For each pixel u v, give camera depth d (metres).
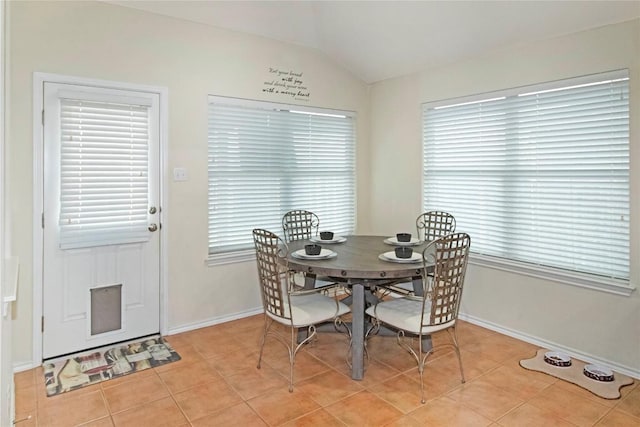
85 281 3.02
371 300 3.10
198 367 2.84
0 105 1.32
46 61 2.79
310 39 4.03
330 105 4.33
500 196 3.44
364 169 4.66
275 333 3.45
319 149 4.34
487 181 3.53
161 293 3.36
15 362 2.78
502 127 3.39
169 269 3.39
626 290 2.69
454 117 3.78
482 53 3.45
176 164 3.37
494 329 3.48
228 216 3.75
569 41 2.92
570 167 2.98
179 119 3.37
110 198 3.07
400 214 4.34
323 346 3.20
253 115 3.84
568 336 3.00
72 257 2.96
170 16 3.28
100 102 2.99
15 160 2.72
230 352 3.08
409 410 2.32
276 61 3.91
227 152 3.70
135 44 3.13
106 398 2.45
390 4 3.26
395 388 2.56
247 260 3.81
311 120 4.25
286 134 4.08
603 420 2.22
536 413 2.29
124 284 3.19
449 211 3.88
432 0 3.07
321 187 4.38
